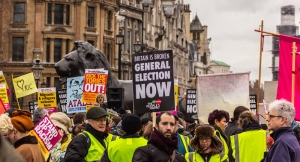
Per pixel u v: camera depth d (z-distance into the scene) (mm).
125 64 96875
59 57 82062
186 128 21219
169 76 14500
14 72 80750
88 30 83750
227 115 15695
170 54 14539
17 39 81188
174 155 11016
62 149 14461
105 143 12797
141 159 10781
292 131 10852
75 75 28609
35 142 10680
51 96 27375
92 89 22172
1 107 16328
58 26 81938
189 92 25828
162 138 10836
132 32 101938
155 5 117250
